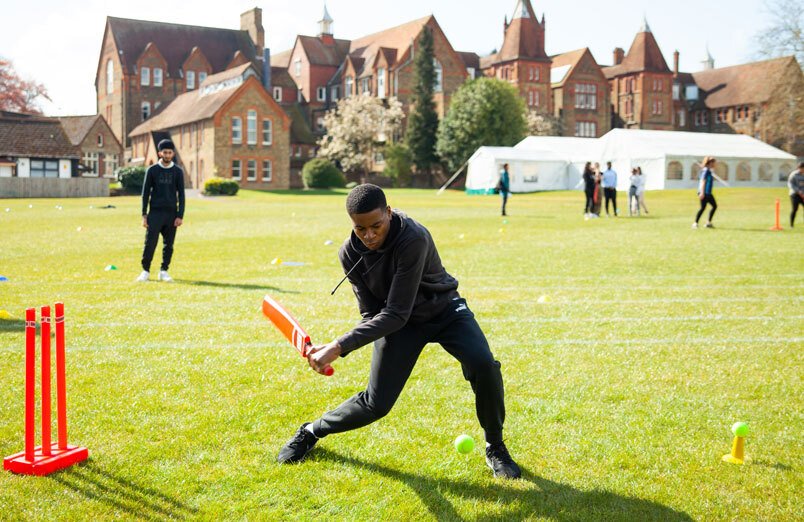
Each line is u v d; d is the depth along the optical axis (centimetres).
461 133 7462
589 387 609
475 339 424
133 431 499
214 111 6831
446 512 391
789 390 604
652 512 390
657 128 10256
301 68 9619
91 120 8350
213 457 457
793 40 5247
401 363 430
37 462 425
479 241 1884
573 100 9662
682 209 3653
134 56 9162
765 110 5975
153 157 7756
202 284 1159
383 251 398
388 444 484
